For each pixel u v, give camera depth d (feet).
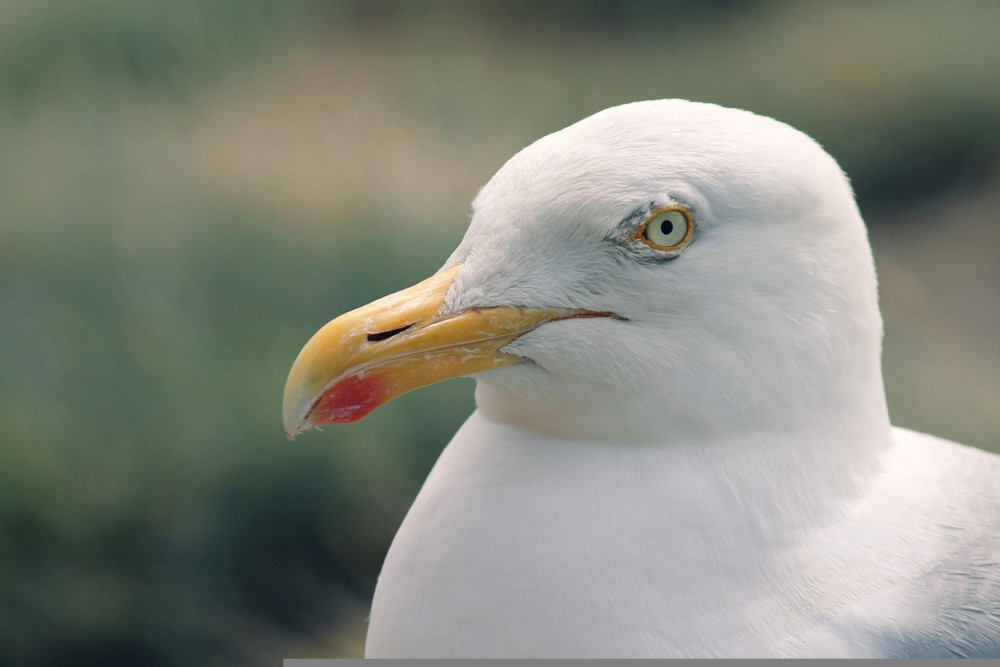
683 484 8.37
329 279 13.83
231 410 11.87
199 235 14.48
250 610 10.99
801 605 8.37
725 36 24.93
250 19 22.44
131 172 16.47
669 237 8.38
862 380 8.42
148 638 10.82
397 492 11.55
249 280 13.83
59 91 19.70
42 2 21.17
